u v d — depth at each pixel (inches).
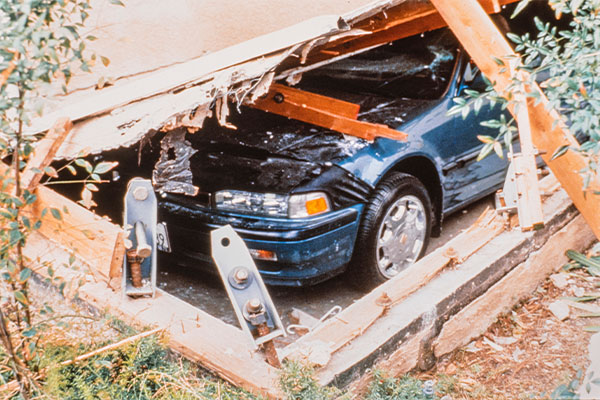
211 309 175.6
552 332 160.4
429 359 145.5
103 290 139.0
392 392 124.5
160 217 171.9
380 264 173.3
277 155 168.4
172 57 218.4
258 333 114.3
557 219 177.6
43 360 114.0
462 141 192.5
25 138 98.0
